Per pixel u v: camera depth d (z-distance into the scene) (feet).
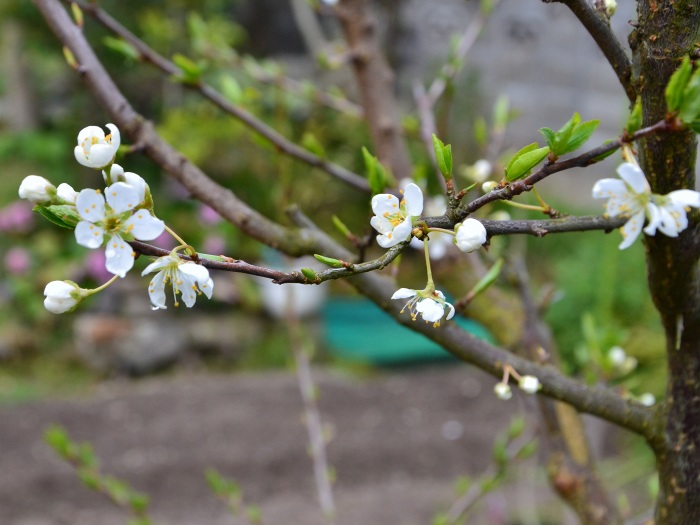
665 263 3.31
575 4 3.00
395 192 6.07
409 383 23.65
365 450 19.60
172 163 4.64
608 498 5.38
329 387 22.93
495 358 4.00
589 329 5.48
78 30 4.93
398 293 2.91
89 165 2.74
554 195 25.25
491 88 28.71
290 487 18.26
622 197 2.72
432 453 19.61
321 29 28.50
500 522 15.51
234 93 6.89
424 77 28.96
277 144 6.03
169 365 24.23
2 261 25.38
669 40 2.92
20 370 23.43
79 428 20.45
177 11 25.46
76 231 2.64
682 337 3.55
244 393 22.56
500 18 24.17
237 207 4.50
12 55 29.25
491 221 2.94
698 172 12.14
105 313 24.30
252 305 25.31
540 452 17.04
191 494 17.80
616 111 25.84
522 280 5.76
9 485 17.61
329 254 4.39
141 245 2.72
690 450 3.69
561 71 27.30
